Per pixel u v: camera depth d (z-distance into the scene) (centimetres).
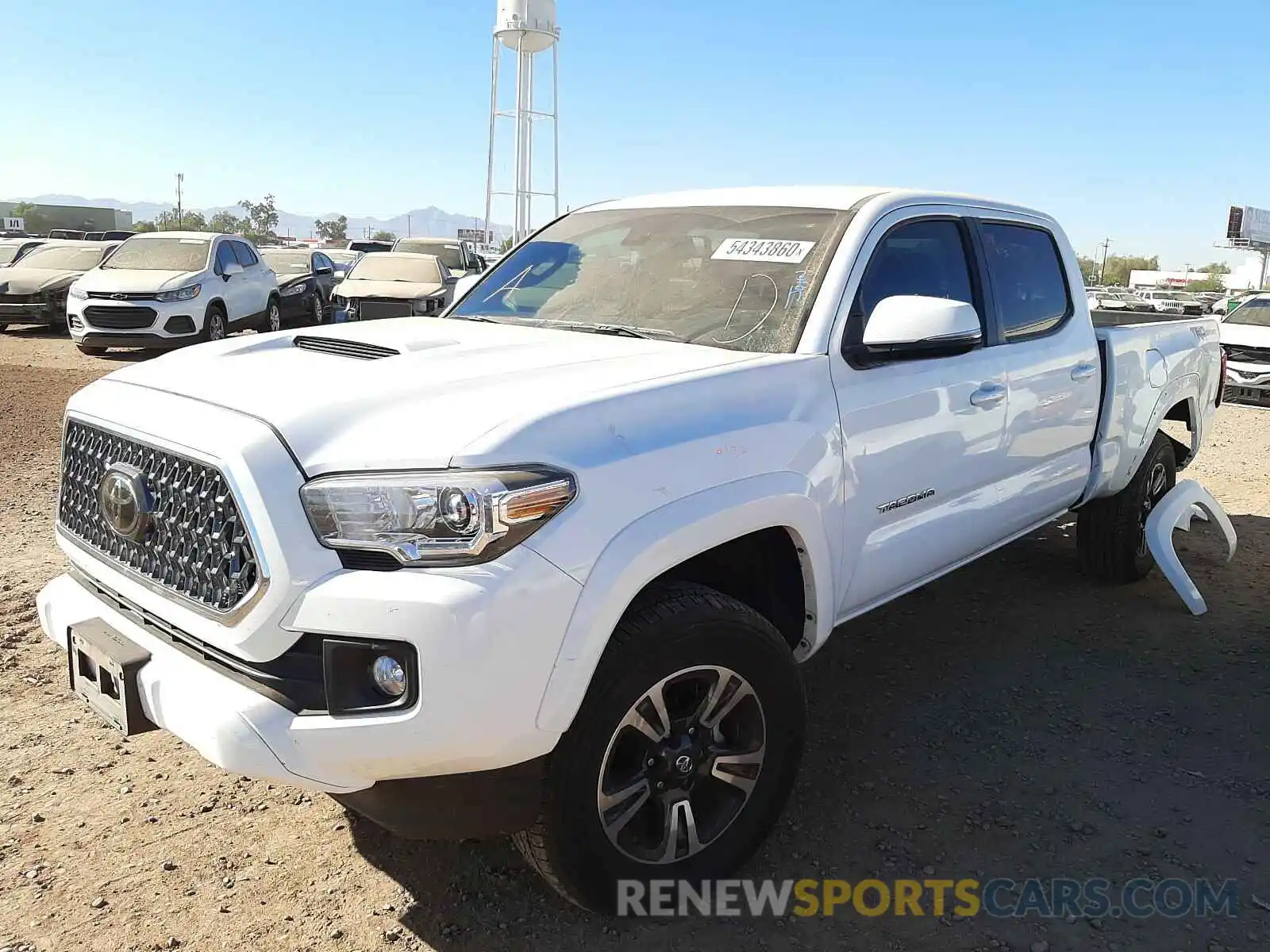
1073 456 449
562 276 386
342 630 212
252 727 214
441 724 211
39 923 259
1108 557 528
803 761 350
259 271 1664
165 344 1384
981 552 398
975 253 386
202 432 233
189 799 319
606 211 423
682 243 370
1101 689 411
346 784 218
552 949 255
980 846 301
